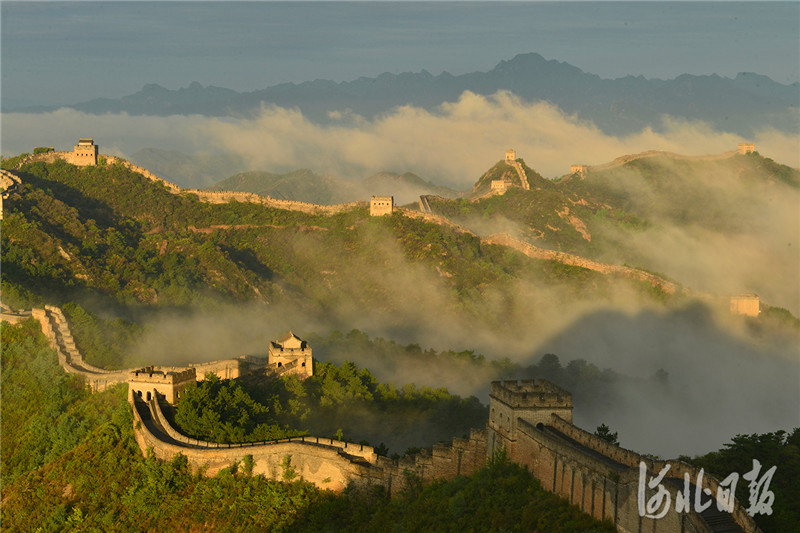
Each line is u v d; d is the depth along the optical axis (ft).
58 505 492.54
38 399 616.80
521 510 363.15
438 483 426.92
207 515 454.81
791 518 334.03
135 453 505.25
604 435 471.62
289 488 460.55
